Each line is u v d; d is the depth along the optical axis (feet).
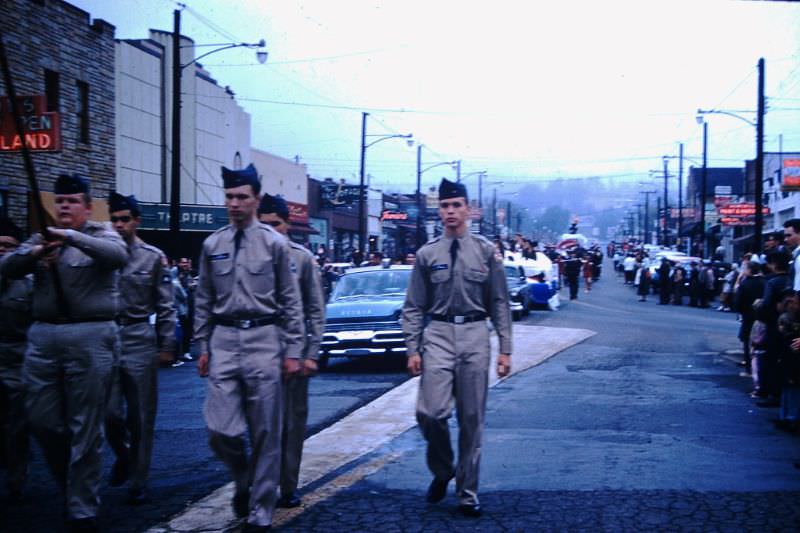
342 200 164.96
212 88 104.88
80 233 16.85
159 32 96.48
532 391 35.37
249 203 16.85
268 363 16.74
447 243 18.52
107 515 18.49
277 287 17.17
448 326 18.35
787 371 26.71
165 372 46.91
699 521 17.49
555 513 18.12
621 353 50.08
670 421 28.63
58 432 17.66
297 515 18.20
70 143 71.31
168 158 95.09
